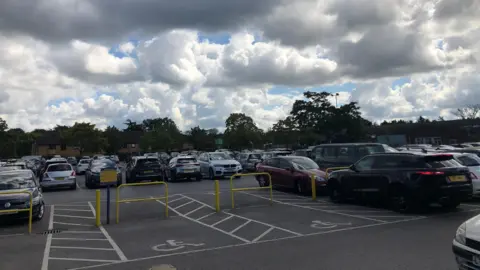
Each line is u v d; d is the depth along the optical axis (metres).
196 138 77.12
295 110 53.50
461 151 16.42
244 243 8.15
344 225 9.63
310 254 7.07
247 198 15.02
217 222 10.66
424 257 6.62
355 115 49.50
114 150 79.56
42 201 12.05
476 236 4.71
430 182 10.45
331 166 17.09
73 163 46.94
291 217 10.96
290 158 16.97
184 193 16.80
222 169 24.27
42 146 79.19
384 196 11.63
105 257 7.40
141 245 8.29
